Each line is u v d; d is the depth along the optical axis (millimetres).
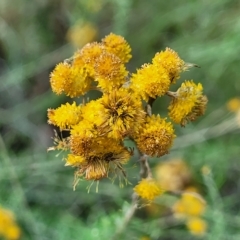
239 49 239
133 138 162
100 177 162
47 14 287
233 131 262
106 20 296
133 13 286
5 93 291
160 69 159
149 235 210
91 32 271
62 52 275
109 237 199
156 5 281
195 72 270
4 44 284
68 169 243
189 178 234
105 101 157
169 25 280
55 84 164
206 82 271
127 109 157
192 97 163
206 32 265
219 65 252
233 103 243
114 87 160
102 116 157
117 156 162
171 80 162
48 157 251
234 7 265
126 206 195
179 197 229
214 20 261
